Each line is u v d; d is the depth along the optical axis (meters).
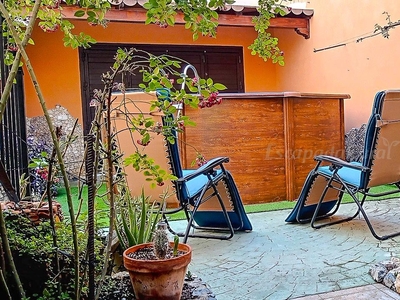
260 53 2.23
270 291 2.02
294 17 6.34
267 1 2.16
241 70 7.32
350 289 2.00
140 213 2.35
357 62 5.44
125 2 5.30
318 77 6.30
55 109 6.29
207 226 3.40
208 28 1.62
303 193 3.37
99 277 1.73
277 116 4.51
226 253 2.69
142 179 3.39
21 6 1.72
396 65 4.76
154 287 1.60
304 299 1.91
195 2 1.51
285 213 3.90
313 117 4.66
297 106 4.55
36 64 6.25
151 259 1.67
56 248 1.55
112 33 6.58
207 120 4.27
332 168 3.14
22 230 1.72
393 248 2.65
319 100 4.70
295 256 2.56
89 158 1.49
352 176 3.16
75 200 4.23
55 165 1.57
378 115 2.82
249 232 3.22
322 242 2.86
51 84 6.32
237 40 7.26
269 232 3.20
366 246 2.71
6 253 1.41
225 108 4.32
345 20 5.63
